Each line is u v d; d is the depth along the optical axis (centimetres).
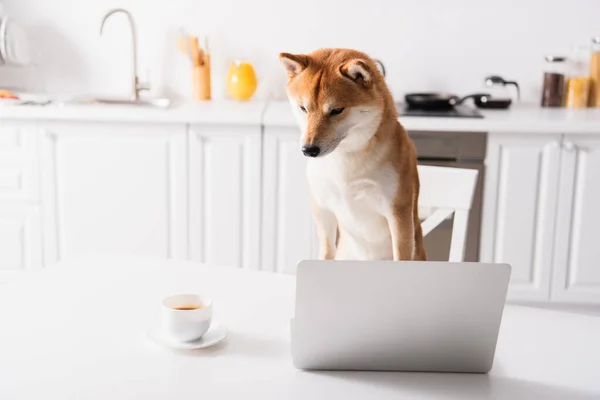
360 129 152
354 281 115
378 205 159
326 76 150
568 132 307
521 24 361
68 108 315
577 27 361
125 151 319
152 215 325
